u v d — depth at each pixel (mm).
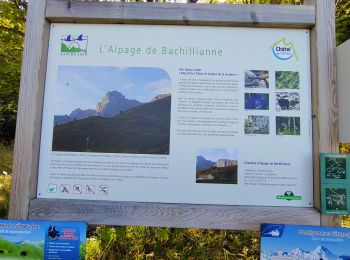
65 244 1870
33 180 1946
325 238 1815
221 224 1882
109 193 1952
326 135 1923
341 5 4672
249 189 1931
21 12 4266
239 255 3373
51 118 2021
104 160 1981
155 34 2055
